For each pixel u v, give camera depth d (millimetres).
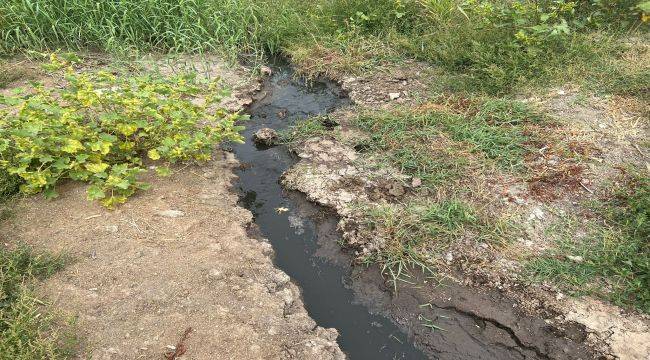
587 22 5715
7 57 5840
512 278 3350
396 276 3459
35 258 3006
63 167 3582
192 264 3258
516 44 5281
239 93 5551
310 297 3373
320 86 5867
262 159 4613
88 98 3906
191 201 3840
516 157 4215
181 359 2664
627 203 3686
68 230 3391
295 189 4223
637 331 2973
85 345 2666
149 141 4172
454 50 5637
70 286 2986
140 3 6184
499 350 3016
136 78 4453
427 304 3287
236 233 3635
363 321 3223
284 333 2932
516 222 3697
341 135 4734
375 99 5332
